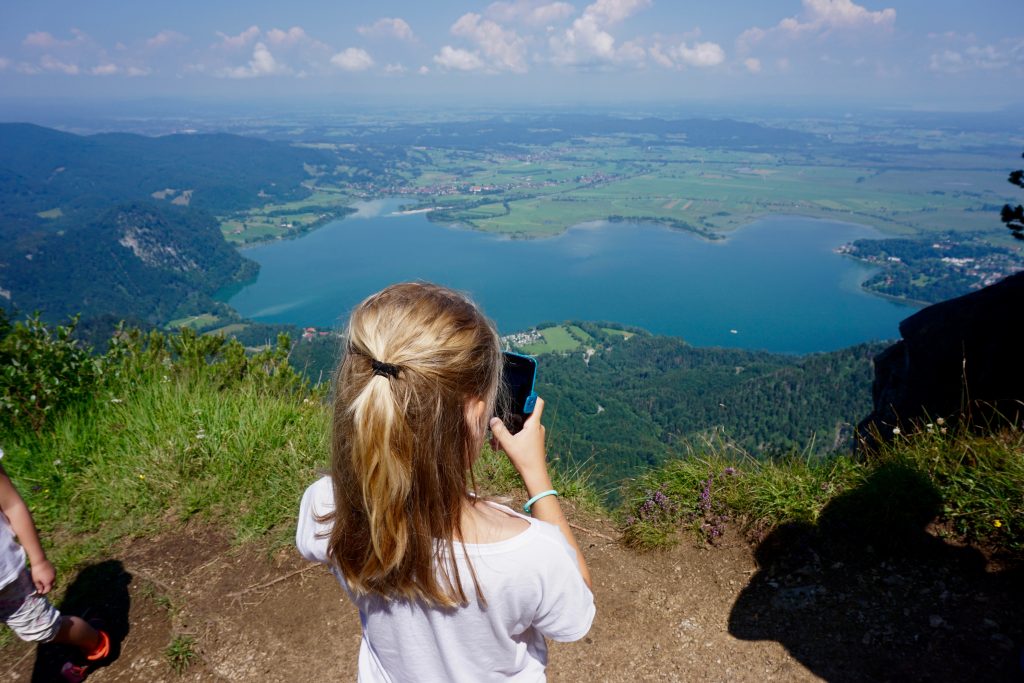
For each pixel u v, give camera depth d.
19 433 3.93
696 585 2.83
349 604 2.76
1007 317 5.41
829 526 2.89
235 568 2.98
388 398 0.89
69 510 3.41
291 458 3.65
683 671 2.38
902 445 3.30
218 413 4.09
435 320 0.95
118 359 4.98
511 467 3.86
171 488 3.53
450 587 0.94
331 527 1.07
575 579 1.00
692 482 3.31
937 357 5.83
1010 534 2.58
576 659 2.50
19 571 2.06
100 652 2.44
